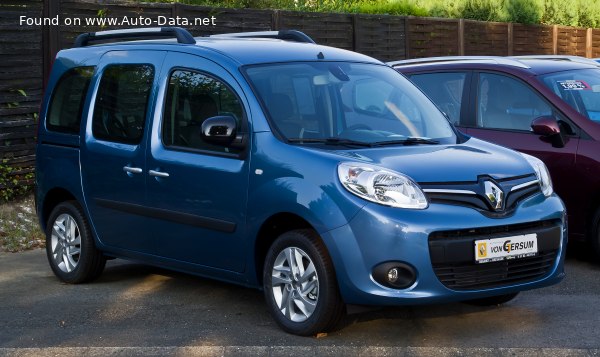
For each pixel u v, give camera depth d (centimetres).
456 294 676
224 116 730
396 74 842
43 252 1059
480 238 680
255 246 728
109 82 870
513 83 1010
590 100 988
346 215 665
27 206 1233
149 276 927
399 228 658
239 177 733
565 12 2522
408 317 759
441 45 1930
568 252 1031
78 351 668
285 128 731
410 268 661
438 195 680
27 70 1230
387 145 745
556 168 955
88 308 803
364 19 1709
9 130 1220
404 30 1816
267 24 1520
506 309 786
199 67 794
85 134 873
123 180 830
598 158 933
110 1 1305
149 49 846
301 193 687
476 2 2233
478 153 743
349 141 737
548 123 945
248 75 761
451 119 1037
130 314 781
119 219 841
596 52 2473
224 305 809
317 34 1617
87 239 878
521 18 2261
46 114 927
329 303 682
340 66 808
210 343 690
